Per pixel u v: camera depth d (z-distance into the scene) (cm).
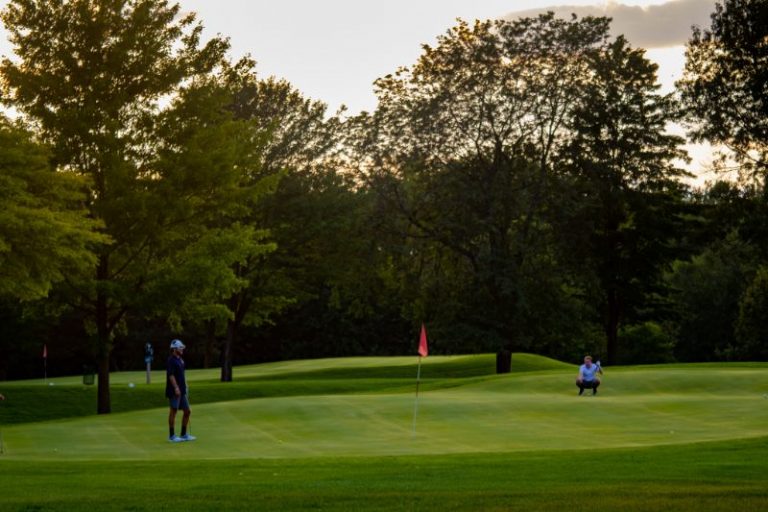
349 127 5159
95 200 3025
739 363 4616
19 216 2461
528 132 5012
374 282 5472
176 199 3033
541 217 5028
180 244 3272
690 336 8819
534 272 4978
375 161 5100
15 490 1164
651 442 1864
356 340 8956
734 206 5706
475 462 1474
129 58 3128
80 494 1119
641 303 6159
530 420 2248
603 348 8194
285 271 5359
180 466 1477
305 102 5169
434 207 5059
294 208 5059
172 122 3133
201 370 7062
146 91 3222
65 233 2545
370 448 1831
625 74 6097
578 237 5103
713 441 1770
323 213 5153
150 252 3200
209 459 1647
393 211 5178
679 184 6028
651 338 8031
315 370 6291
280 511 969
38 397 3712
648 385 3294
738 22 5272
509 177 4944
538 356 6512
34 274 2686
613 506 947
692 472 1262
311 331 9038
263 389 4512
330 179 5247
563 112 5019
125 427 2225
